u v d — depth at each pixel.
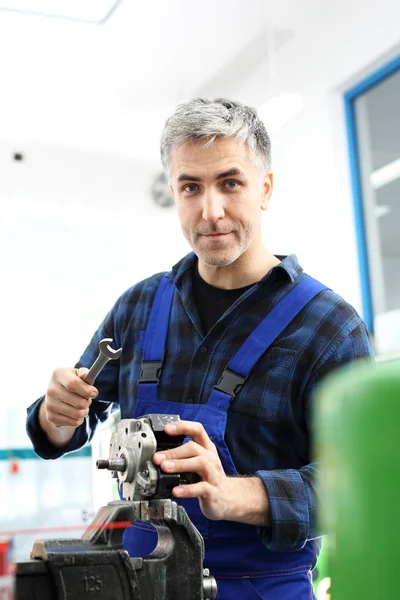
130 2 3.61
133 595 0.88
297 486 1.22
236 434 1.39
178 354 1.51
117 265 4.82
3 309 4.58
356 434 0.42
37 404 1.52
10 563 0.61
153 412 1.46
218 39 3.99
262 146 1.51
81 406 1.33
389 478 0.41
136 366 1.56
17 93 4.36
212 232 1.43
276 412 1.40
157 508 0.97
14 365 4.53
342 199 3.69
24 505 4.16
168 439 1.09
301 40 3.93
